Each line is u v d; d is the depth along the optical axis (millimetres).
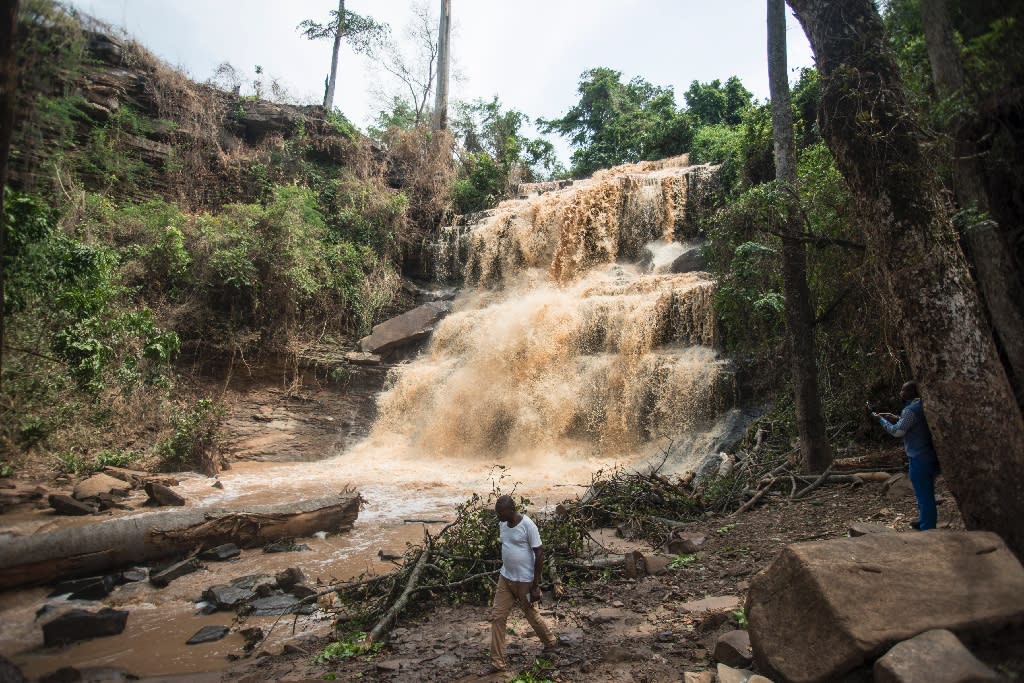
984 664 3461
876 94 5203
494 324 20594
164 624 6582
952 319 4785
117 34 23000
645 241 24844
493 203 30469
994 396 4660
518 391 18359
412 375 20422
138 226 19281
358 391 20812
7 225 11945
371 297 23234
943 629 3650
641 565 7020
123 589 7566
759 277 11523
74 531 7777
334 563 8492
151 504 11523
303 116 27344
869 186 5156
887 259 5059
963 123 7324
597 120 42375
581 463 15688
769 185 9734
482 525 7492
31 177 16359
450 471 15719
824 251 9766
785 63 10141
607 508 9430
